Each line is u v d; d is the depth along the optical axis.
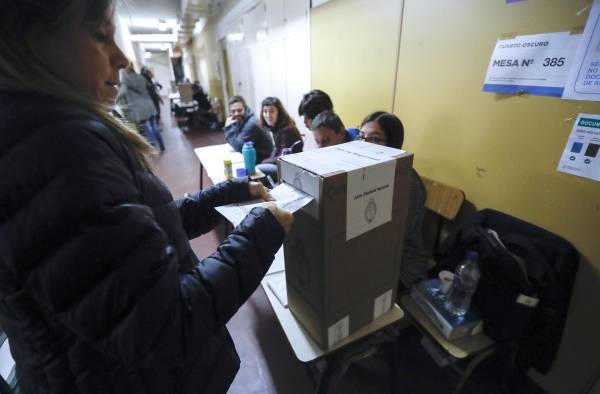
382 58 1.88
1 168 0.35
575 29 0.95
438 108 1.55
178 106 7.09
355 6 2.04
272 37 3.57
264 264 0.57
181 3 6.22
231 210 0.75
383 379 1.38
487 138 1.32
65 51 0.41
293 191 0.67
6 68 0.37
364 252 0.75
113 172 0.40
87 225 0.36
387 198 0.73
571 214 1.07
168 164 4.44
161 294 0.41
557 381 1.25
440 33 1.45
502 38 1.18
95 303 0.38
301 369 1.45
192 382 0.62
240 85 5.66
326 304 0.73
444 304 1.23
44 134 0.36
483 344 1.16
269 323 1.71
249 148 2.12
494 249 1.12
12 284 0.40
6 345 1.08
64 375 0.47
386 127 1.32
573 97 0.99
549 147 1.10
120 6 0.60
